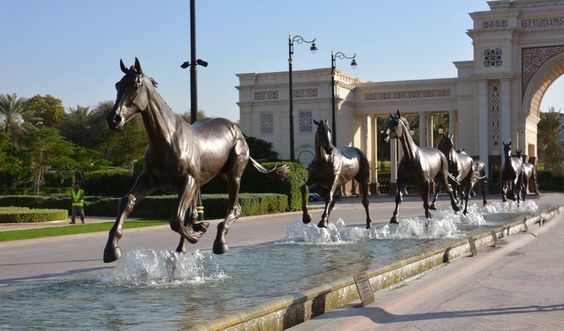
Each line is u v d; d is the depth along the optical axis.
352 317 7.15
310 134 63.09
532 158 60.09
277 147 64.12
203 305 6.66
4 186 62.94
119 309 6.55
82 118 87.19
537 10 56.84
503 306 8.65
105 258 8.02
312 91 63.06
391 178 63.34
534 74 57.31
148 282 8.32
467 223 19.44
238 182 9.98
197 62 22.09
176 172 8.55
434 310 8.35
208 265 10.10
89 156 65.38
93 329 5.62
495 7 58.03
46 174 64.38
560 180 70.06
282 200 32.81
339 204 42.69
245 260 10.79
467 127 60.16
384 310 7.84
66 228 22.22
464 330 7.27
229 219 9.97
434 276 10.49
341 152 15.72
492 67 57.69
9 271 11.08
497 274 11.59
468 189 22.88
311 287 7.44
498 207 27.56
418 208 35.50
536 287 10.19
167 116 8.52
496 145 58.00
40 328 5.69
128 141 77.50
